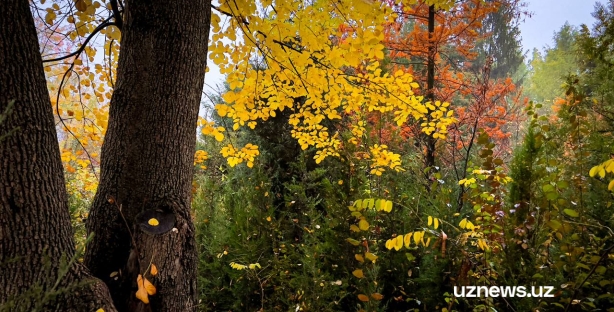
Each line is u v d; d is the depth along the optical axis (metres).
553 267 2.67
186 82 2.31
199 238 4.86
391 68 7.29
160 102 2.21
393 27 7.03
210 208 5.14
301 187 4.71
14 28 1.54
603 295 2.26
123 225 2.12
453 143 7.18
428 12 6.91
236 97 3.71
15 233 1.51
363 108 4.85
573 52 4.47
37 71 1.64
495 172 2.73
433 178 5.03
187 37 2.31
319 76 3.74
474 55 7.23
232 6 3.26
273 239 4.27
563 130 2.99
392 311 3.70
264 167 6.31
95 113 4.02
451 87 7.45
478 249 3.09
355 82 3.87
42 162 1.62
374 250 3.63
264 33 3.32
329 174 6.22
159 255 1.99
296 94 4.01
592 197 3.05
